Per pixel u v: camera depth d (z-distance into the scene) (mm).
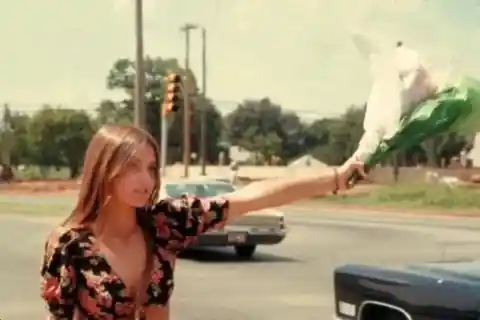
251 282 14367
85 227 2305
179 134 61250
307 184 2451
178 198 2422
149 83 60062
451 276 4395
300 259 18312
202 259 17375
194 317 11062
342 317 5016
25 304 12883
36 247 21562
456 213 36906
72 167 59438
